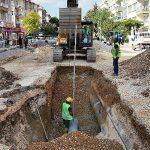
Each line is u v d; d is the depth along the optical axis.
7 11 68.38
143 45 43.75
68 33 25.75
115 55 19.02
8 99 13.45
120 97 13.72
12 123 12.23
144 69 19.08
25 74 19.91
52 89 18.80
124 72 19.80
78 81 21.78
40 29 92.12
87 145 9.89
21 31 65.25
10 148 10.06
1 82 16.67
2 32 61.81
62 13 25.25
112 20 82.75
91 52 25.78
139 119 10.61
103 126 13.94
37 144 10.07
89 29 26.98
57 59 25.88
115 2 99.38
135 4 74.44
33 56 33.06
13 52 39.00
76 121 15.11
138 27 69.75
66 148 9.61
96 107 16.59
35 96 15.21
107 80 17.75
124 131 11.16
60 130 15.91
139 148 9.56
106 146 10.06
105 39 75.62
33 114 14.44
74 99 18.97
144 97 13.59
